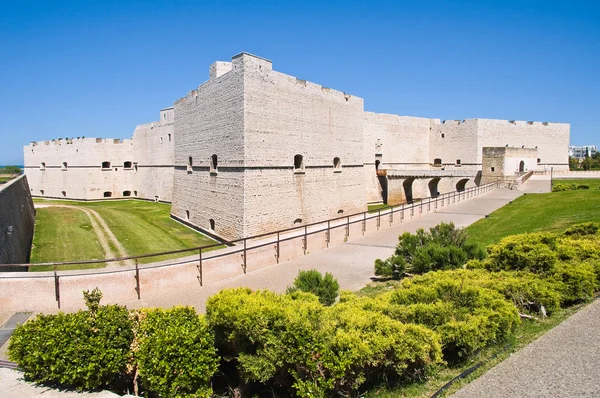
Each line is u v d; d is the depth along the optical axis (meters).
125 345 5.98
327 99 32.22
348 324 6.34
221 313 6.08
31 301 10.16
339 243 18.39
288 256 15.73
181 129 35.28
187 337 5.71
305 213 29.88
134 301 11.10
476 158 58.75
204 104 30.31
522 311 8.17
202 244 26.81
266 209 26.42
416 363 6.12
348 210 35.22
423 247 13.43
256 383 6.50
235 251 13.59
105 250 24.52
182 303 10.96
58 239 27.66
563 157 65.12
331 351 5.75
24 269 19.88
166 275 11.81
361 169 37.34
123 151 59.91
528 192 36.47
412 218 24.17
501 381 5.55
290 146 28.41
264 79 26.08
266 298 6.84
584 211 21.86
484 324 6.58
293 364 5.82
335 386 5.86
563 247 10.75
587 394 5.09
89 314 6.25
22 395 5.52
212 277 12.89
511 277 9.08
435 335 6.20
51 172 62.69
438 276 9.44
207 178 30.08
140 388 6.17
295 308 6.54
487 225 21.30
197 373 5.59
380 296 8.41
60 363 5.55
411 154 61.81
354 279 12.96
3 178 52.03
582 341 6.60
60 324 5.93
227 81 26.64
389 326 6.27
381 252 16.53
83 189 57.47
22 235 23.28
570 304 8.80
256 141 25.59
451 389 5.48
